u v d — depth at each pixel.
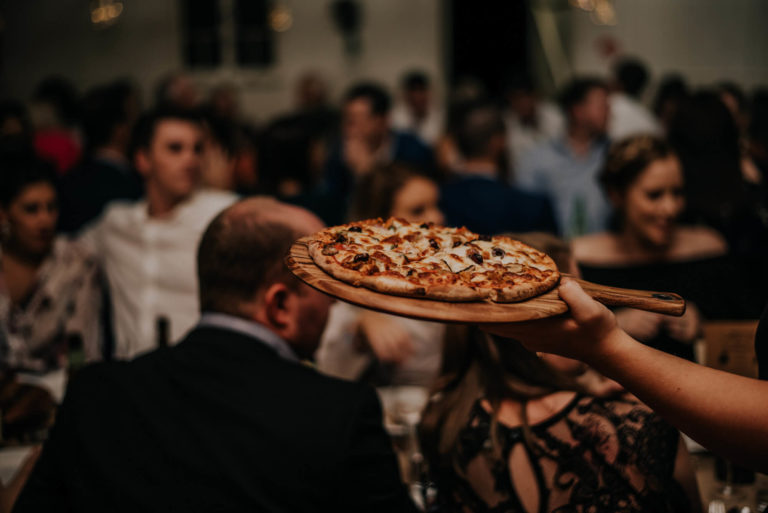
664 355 0.81
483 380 1.26
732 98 3.40
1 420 1.82
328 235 1.01
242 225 1.26
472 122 3.16
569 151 4.34
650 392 0.80
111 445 1.13
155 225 2.52
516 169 4.59
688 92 4.88
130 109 4.37
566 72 8.27
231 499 1.06
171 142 2.46
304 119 3.17
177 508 1.06
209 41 8.41
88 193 3.50
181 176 2.49
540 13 8.29
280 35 8.34
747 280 2.23
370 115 4.36
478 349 1.28
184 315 2.50
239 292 1.26
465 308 0.80
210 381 1.17
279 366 1.20
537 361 1.21
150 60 8.44
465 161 3.24
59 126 5.21
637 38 8.02
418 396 1.99
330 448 1.09
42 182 2.27
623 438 1.13
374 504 1.11
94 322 2.49
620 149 2.41
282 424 1.10
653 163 2.32
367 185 2.40
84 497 1.10
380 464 1.13
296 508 1.06
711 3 7.85
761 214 2.55
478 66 8.39
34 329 2.33
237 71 8.43
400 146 4.95
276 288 1.26
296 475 1.07
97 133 3.62
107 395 1.18
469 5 8.25
